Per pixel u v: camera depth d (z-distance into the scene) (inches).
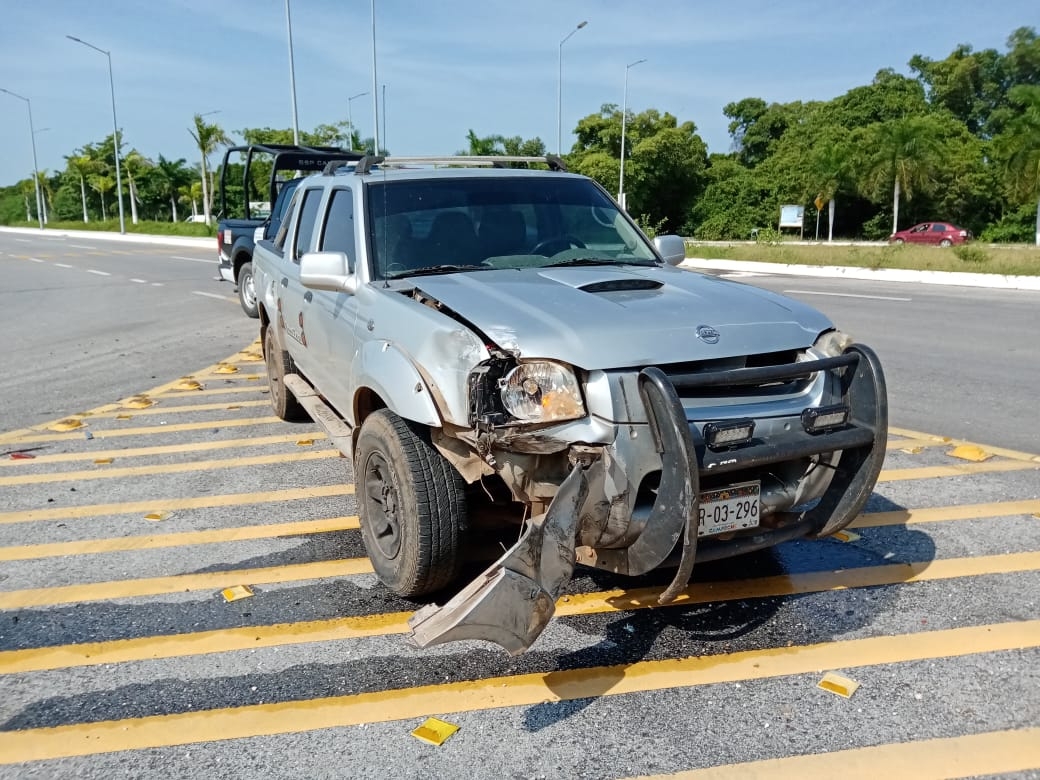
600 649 144.9
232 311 605.0
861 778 111.3
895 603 158.4
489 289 155.2
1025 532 189.3
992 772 111.8
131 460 256.1
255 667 141.3
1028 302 648.4
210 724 125.9
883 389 139.4
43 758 118.7
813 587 165.9
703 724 123.6
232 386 360.5
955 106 2859.3
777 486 142.3
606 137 2428.6
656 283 163.9
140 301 676.7
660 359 132.6
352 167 253.0
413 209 189.2
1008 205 2169.0
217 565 181.3
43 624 157.0
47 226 3284.9
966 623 150.5
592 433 128.9
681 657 141.9
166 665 142.4
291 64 1195.3
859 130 2201.0
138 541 194.4
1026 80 2709.2
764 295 161.9
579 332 134.3
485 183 200.4
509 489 142.2
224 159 616.4
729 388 138.4
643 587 167.2
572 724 124.3
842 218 2436.0
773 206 2456.9
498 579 119.3
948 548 182.1
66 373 394.3
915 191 2160.4
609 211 208.2
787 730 121.6
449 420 137.0
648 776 113.0
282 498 221.5
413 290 163.5
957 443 257.1
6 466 251.4
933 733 120.0
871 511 203.9
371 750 119.3
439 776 113.7
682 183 2532.0
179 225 2404.0
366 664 141.6
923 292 737.6
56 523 205.9
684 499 123.4
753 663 139.6
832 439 137.5
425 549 148.2
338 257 178.4
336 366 193.2
